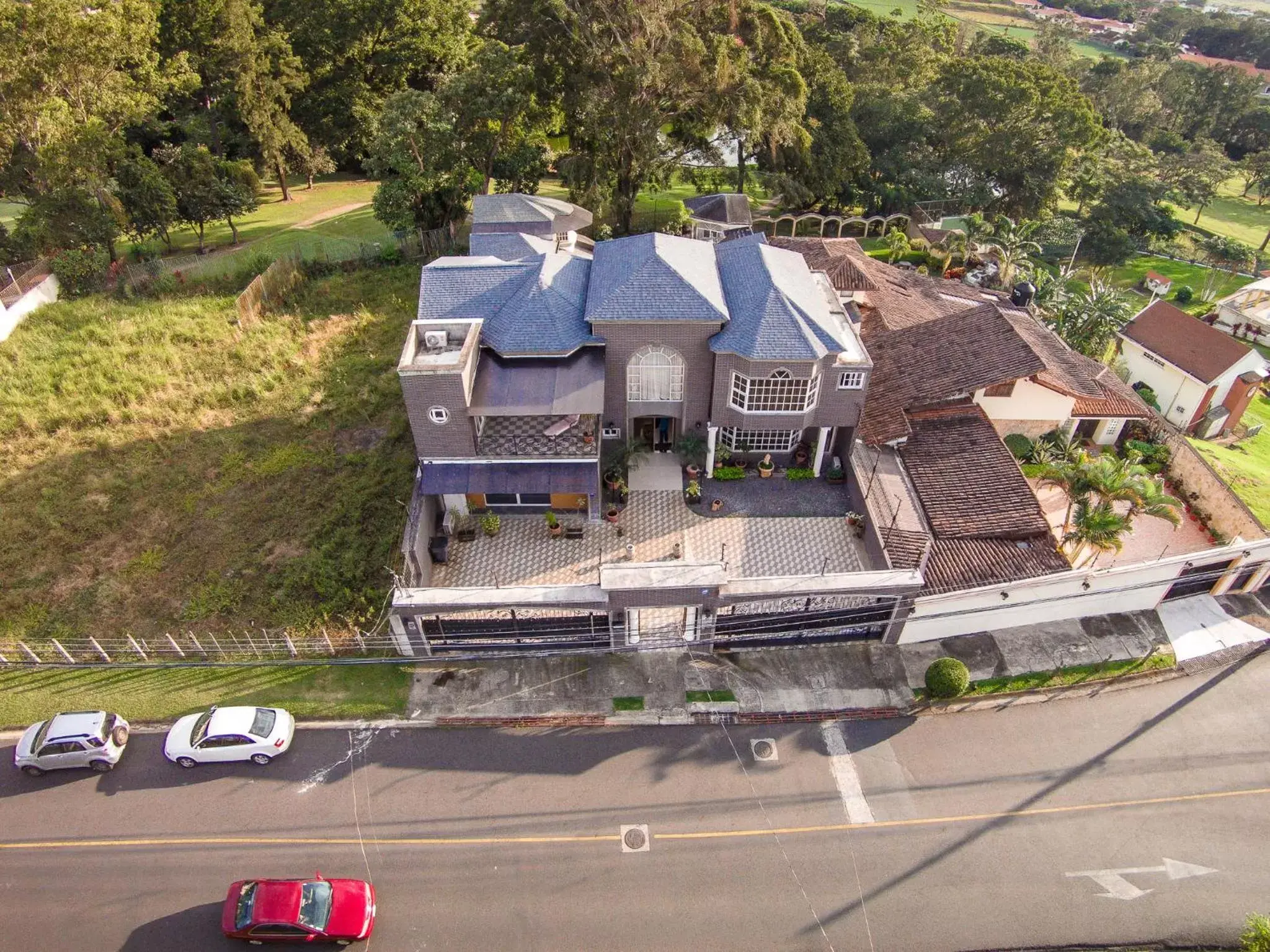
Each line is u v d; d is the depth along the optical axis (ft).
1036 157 254.06
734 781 86.63
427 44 257.96
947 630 101.81
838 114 232.94
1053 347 149.48
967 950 73.10
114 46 171.01
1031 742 91.25
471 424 104.78
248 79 206.80
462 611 90.58
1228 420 161.48
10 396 134.51
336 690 94.22
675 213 229.45
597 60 177.78
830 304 124.36
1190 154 342.44
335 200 243.19
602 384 108.27
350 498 117.50
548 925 74.49
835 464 124.36
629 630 97.45
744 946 73.05
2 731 89.97
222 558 108.78
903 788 86.28
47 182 173.27
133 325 155.84
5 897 76.07
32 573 106.32
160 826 81.92
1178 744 91.40
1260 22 513.04
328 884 73.92
